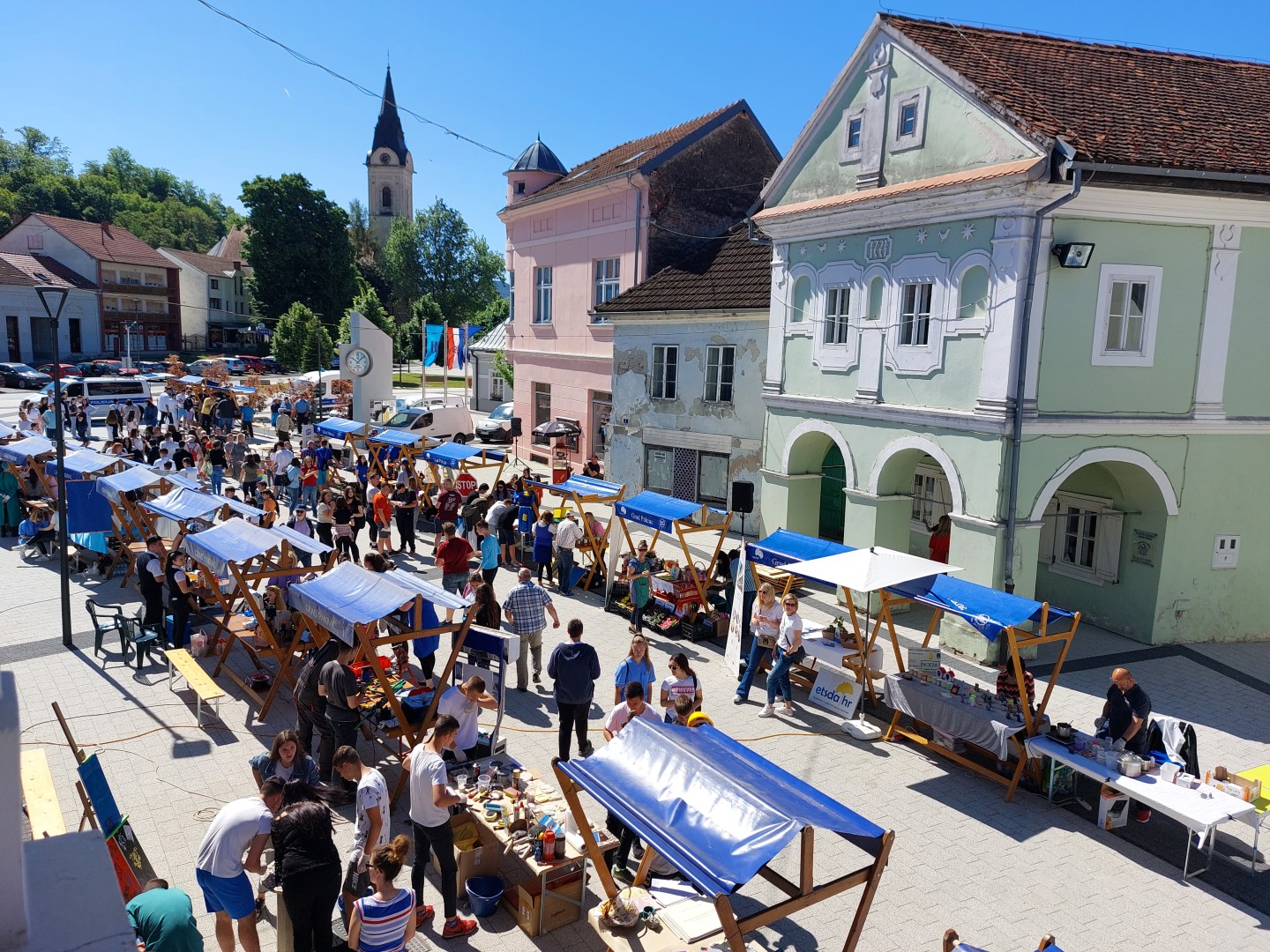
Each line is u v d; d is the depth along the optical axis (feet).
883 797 31.89
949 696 34.68
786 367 59.11
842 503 63.41
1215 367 47.19
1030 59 50.57
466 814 25.29
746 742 35.94
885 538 52.65
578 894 23.95
